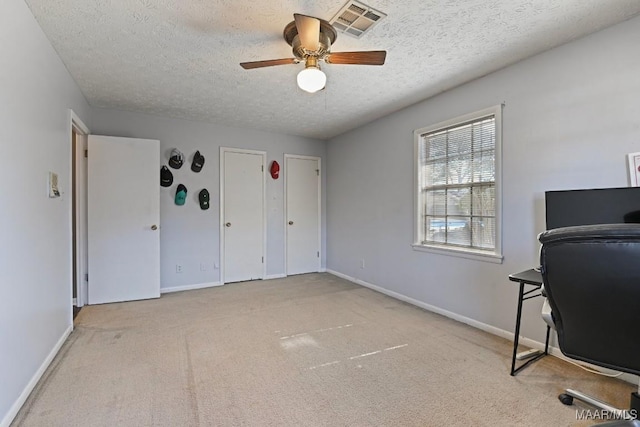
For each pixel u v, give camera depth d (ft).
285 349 8.31
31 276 6.48
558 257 4.27
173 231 14.33
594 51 7.20
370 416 5.63
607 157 7.00
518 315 7.02
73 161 12.09
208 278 15.16
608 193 6.45
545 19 6.75
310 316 10.89
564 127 7.72
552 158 7.96
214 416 5.59
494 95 9.33
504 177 9.07
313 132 16.87
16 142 5.87
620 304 3.87
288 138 17.40
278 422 5.46
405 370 7.25
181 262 14.52
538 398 6.17
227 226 15.66
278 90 10.94
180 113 13.52
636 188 6.14
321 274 17.90
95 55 8.44
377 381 6.78
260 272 16.60
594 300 4.06
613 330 4.04
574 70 7.54
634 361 3.98
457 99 10.52
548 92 8.03
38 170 6.95
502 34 7.37
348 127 15.83
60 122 8.57
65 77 9.07
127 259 12.53
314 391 6.40
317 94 11.23
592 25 6.94
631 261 3.69
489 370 7.24
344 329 9.73
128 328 9.68
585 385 6.60
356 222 15.93
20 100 6.05
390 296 13.47
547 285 4.52
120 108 12.85
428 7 6.41
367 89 10.78
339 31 7.29
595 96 7.18
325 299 12.98
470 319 10.12
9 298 5.51
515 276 7.00
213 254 15.28
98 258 12.10
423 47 7.99
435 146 11.68
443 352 8.17
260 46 8.04
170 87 10.67
